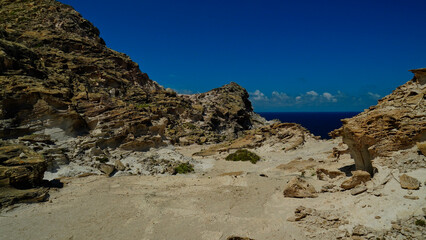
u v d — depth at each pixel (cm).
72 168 2834
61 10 6569
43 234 1536
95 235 1542
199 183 2644
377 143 2023
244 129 8325
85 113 3616
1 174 1989
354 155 2297
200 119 7050
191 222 1703
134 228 1628
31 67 3556
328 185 2080
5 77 3094
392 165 1848
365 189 1786
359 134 2108
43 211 1845
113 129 3594
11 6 6188
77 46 5828
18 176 2045
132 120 3831
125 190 2397
